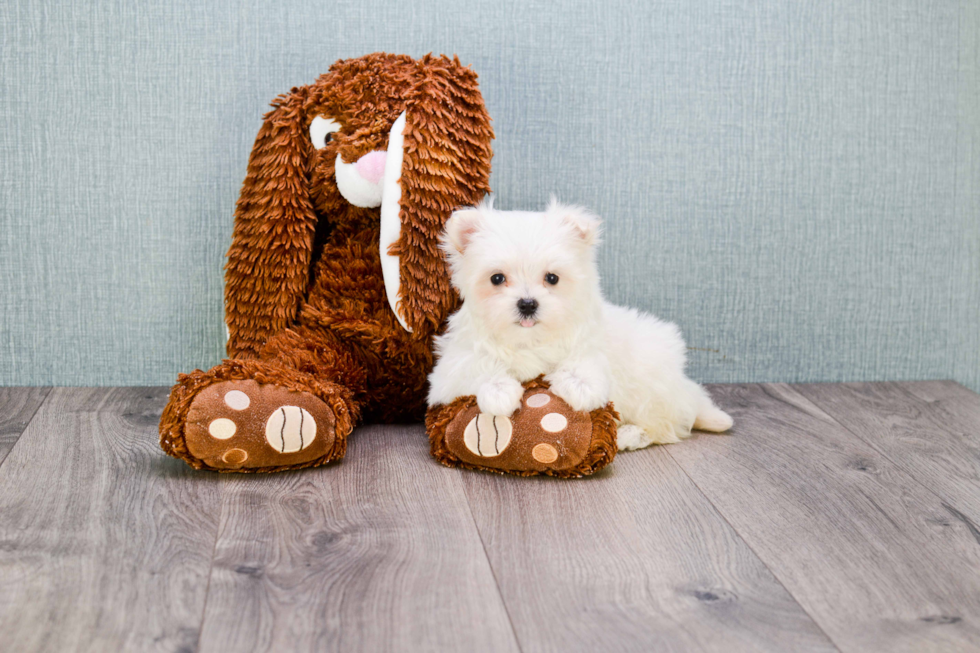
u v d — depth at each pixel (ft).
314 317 4.70
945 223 5.98
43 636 2.68
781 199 5.80
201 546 3.32
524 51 5.47
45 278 5.45
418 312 4.49
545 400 4.09
